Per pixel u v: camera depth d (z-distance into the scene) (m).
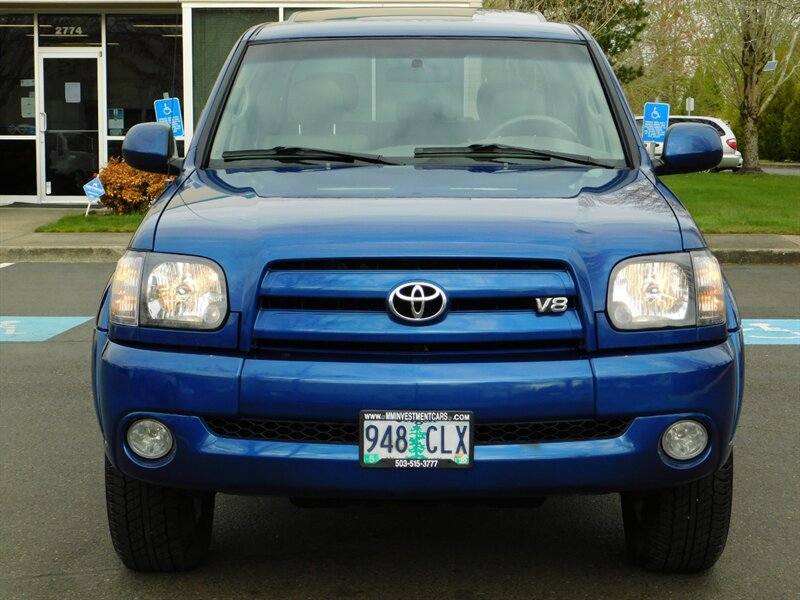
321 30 5.23
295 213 3.75
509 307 3.50
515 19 5.46
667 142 4.77
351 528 4.64
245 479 3.48
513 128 4.73
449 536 4.54
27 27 20.45
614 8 36.69
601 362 3.47
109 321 3.69
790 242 15.33
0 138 20.69
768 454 5.82
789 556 4.31
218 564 4.21
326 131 4.73
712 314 3.61
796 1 31.73
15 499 5.07
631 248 3.59
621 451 3.45
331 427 3.47
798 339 9.27
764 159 56.50
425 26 5.22
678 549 3.92
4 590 3.97
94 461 5.69
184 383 3.48
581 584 3.99
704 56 44.41
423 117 4.77
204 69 19.62
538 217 3.69
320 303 3.52
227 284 3.55
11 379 7.66
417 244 3.51
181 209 3.89
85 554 4.34
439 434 3.40
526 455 3.41
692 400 3.49
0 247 14.57
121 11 20.25
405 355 3.47
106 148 20.61
